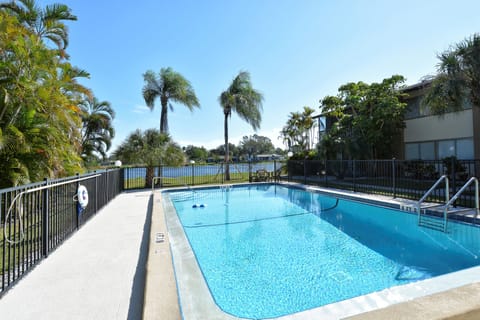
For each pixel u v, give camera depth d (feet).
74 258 12.10
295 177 49.03
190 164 45.73
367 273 12.76
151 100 47.55
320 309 7.22
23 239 10.73
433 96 24.57
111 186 28.89
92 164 53.62
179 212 26.89
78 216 16.90
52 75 22.47
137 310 7.94
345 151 44.37
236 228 20.97
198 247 16.62
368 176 38.27
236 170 59.98
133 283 9.66
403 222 21.50
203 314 8.42
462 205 21.02
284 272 12.94
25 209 12.46
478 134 33.71
